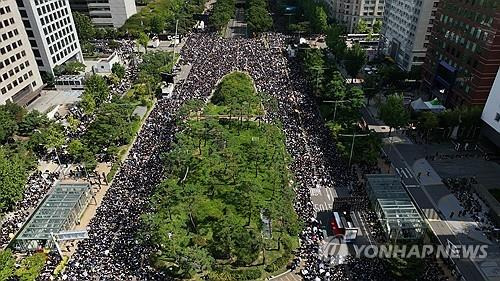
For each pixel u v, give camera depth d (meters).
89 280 78.19
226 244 87.12
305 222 94.88
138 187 106.00
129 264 82.31
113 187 106.56
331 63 185.12
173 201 99.88
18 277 78.50
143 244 86.94
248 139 131.38
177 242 87.88
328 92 146.62
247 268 84.62
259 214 98.38
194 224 95.38
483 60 126.12
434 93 158.75
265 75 182.50
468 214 99.94
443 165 120.00
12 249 88.69
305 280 79.88
